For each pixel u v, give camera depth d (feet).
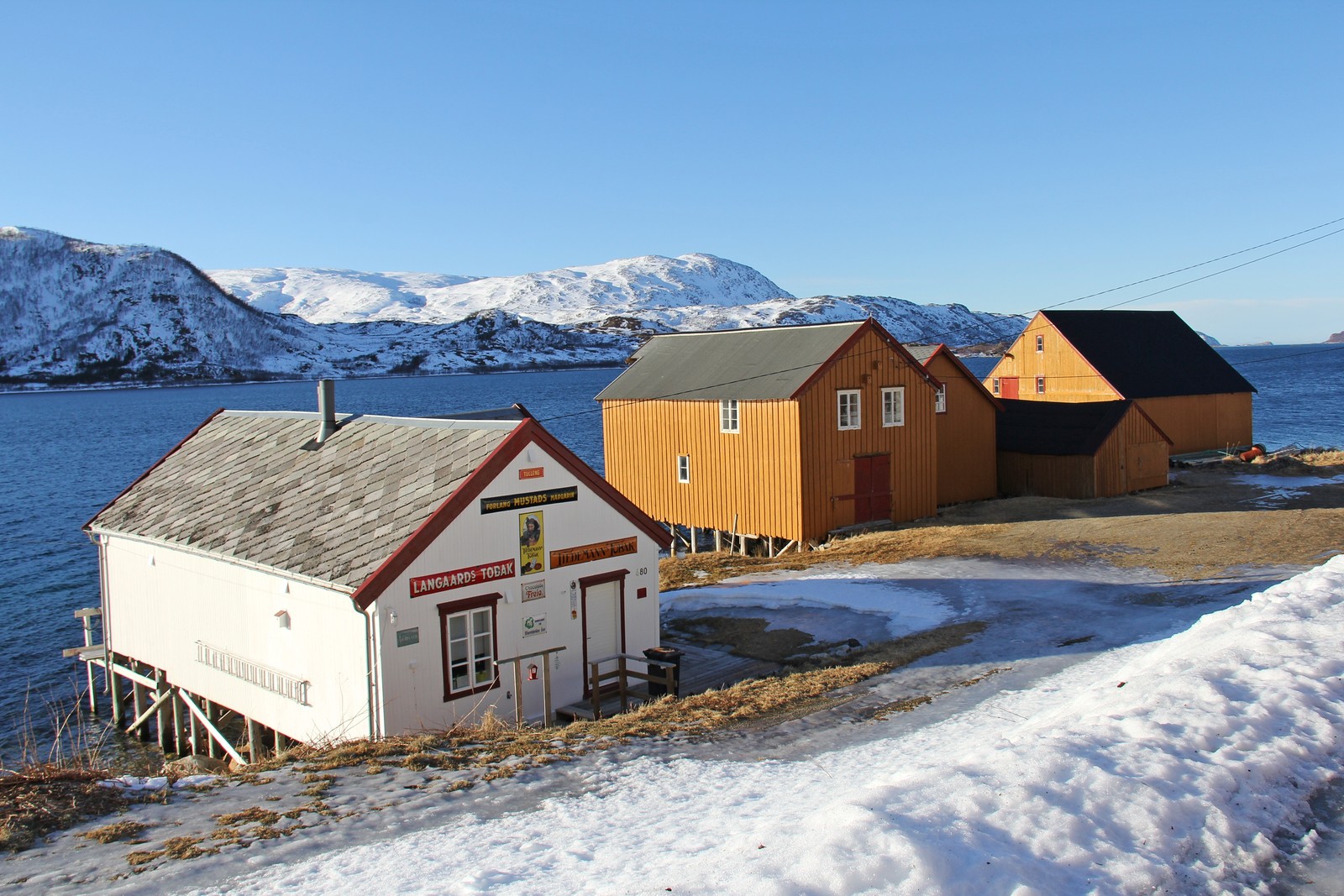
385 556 55.67
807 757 43.93
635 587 68.03
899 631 73.10
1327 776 32.09
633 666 67.56
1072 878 24.94
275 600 62.13
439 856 31.27
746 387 119.24
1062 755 31.48
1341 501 120.67
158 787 40.32
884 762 41.91
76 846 33.45
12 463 286.25
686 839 31.24
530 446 61.67
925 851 24.76
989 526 114.42
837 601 84.07
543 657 59.41
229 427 89.04
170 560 72.59
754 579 96.99
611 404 141.08
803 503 112.88
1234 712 35.63
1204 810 28.76
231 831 34.42
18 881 30.45
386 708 54.70
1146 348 185.06
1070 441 137.18
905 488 123.24
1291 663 41.06
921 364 124.77
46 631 112.37
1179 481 146.20
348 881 29.43
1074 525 110.73
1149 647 61.98
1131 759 31.48
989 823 27.14
